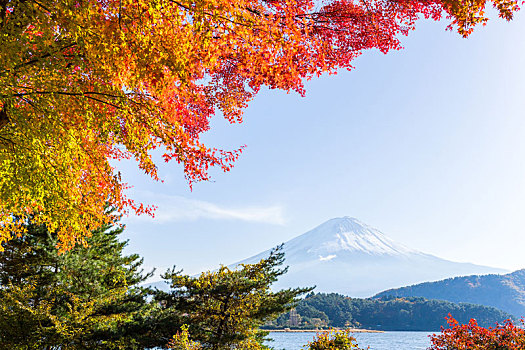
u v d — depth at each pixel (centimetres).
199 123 633
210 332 1401
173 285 1454
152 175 537
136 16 402
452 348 1045
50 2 392
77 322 1205
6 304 1144
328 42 518
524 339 995
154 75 428
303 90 526
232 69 597
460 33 480
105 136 528
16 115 447
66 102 472
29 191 518
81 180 611
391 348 6900
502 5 442
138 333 1411
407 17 510
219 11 396
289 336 10894
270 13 426
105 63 425
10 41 388
